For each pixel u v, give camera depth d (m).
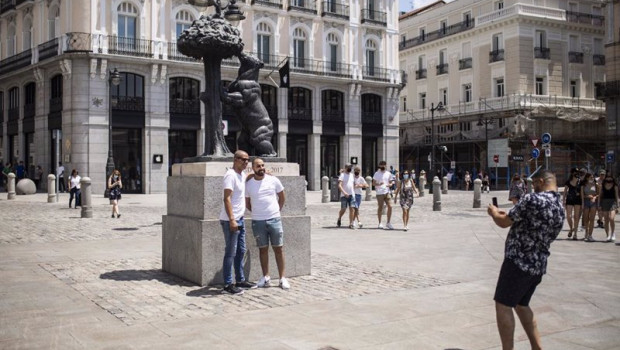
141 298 7.25
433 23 55.19
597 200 13.71
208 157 8.52
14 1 39.50
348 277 8.76
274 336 5.67
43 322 6.14
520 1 45.81
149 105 34.91
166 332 5.79
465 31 50.28
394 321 6.25
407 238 13.88
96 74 33.38
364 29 44.28
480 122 48.25
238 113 9.23
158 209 22.62
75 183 22.48
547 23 46.53
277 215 7.87
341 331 5.86
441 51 54.03
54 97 35.66
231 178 7.54
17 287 7.89
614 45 39.97
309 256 8.95
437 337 5.69
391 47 45.78
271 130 9.34
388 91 45.09
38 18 37.22
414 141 55.47
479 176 42.06
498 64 47.41
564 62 47.62
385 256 10.98
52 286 7.96
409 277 8.80
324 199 27.89
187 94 36.53
